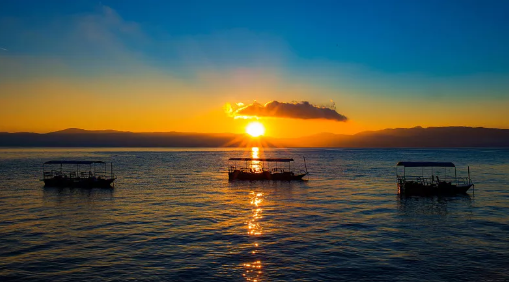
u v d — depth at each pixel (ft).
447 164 241.96
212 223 164.14
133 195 248.52
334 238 139.33
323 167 552.82
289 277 102.83
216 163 655.76
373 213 185.98
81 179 286.87
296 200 228.43
